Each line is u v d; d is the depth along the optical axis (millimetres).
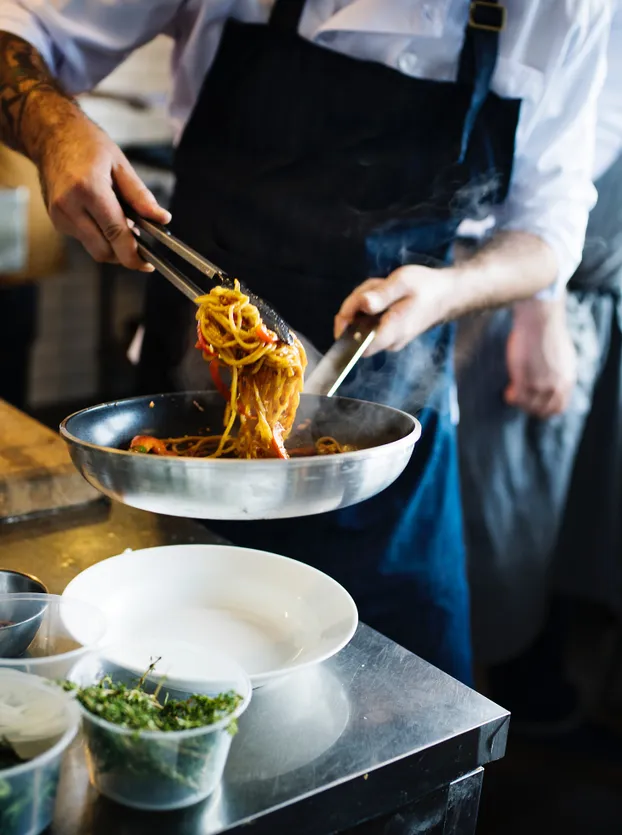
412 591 1905
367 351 1422
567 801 2494
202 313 1279
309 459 1037
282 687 1134
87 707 920
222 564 1333
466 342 2543
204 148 2008
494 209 1978
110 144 1618
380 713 1103
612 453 2732
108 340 4152
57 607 1112
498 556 2740
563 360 2537
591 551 2855
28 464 1608
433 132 1831
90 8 1949
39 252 3613
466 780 1113
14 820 857
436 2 1751
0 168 3439
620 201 2371
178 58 2076
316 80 1868
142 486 1055
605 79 2043
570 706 2871
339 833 1021
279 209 1900
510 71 1803
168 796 910
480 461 2658
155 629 1213
